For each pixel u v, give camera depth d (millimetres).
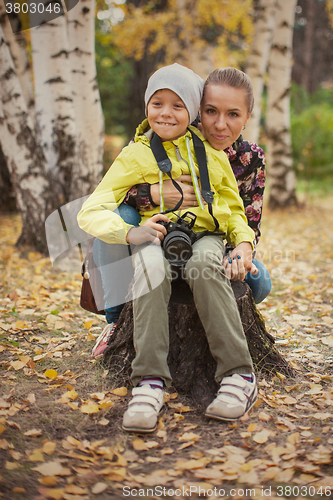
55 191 5000
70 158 5129
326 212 8750
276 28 8516
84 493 1352
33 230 4875
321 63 22922
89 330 2746
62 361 2262
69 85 5059
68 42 5277
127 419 1639
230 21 10250
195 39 8484
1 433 1604
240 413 1719
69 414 1769
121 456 1501
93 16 5008
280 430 1697
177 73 1829
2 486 1343
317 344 2609
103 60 14016
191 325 1972
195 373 1962
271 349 2193
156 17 10141
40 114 5137
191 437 1620
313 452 1539
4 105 4613
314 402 1904
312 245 5805
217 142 1966
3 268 4281
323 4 20281
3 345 2424
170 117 1832
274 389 2014
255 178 2318
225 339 1753
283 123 8844
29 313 2996
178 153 1932
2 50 4492
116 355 2094
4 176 8117
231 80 1893
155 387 1708
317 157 13375
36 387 1975
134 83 16234
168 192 1910
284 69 8641
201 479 1424
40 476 1407
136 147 1918
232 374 1791
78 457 1497
